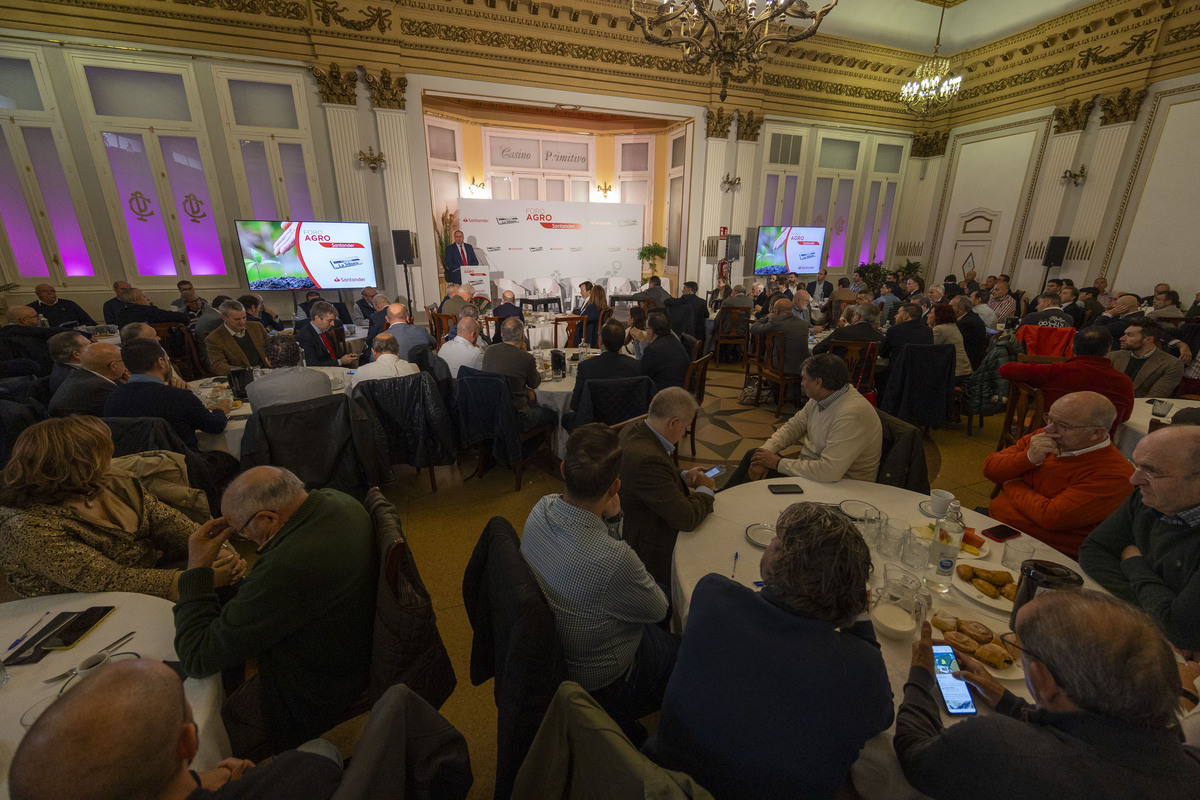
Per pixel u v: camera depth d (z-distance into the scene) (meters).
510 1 6.98
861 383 4.47
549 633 1.12
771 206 9.65
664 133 10.38
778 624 0.85
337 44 6.39
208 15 5.93
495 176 10.22
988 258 9.39
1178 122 6.86
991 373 4.33
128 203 6.26
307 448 2.48
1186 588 1.18
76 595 1.33
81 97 5.82
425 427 3.03
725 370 6.68
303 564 1.22
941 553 1.40
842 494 1.84
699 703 0.88
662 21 4.00
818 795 0.80
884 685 0.83
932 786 0.77
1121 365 3.48
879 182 10.26
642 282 10.67
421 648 1.38
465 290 5.92
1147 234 7.25
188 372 5.12
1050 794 0.65
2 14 5.40
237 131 6.40
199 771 0.98
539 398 3.49
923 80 7.44
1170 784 0.62
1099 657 0.66
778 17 3.79
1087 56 7.66
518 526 2.96
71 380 2.45
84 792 0.58
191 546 1.25
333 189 6.93
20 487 1.32
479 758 1.63
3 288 5.96
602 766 0.79
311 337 4.33
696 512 1.62
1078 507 1.63
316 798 0.76
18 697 1.01
